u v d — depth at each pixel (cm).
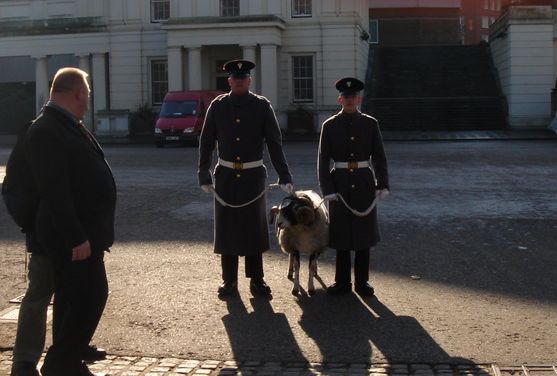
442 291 684
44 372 436
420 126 3650
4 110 4422
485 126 3638
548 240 926
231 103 673
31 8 4144
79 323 434
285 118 3653
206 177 680
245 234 666
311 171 1800
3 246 930
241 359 509
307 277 748
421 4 5869
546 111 3622
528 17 3597
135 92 3947
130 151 2734
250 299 664
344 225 659
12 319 606
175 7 3847
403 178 1650
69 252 425
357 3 3741
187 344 543
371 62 4372
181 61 3619
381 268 780
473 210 1178
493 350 519
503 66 3850
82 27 3978
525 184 1523
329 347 532
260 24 3512
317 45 3719
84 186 431
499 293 674
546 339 542
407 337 551
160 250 887
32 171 420
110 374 480
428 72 4200
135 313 622
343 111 669
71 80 432
